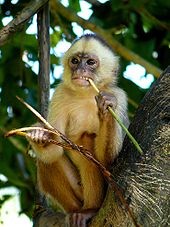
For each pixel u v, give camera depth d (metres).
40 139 6.09
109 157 6.10
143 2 9.55
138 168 4.96
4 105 9.70
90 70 7.02
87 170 6.48
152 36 10.12
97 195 6.48
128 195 4.90
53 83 9.66
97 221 5.09
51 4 9.56
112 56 7.32
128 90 9.53
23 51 9.45
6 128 9.76
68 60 7.16
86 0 10.12
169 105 5.06
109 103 5.74
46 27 7.00
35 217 6.56
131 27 10.04
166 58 10.11
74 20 9.59
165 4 9.75
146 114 5.17
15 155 10.14
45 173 6.82
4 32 6.42
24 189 9.74
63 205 6.88
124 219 4.84
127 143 5.29
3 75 9.68
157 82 5.27
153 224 4.80
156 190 4.86
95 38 7.36
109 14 10.07
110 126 5.97
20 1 9.26
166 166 4.90
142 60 9.40
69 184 6.83
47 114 7.00
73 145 4.71
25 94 9.68
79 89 6.86
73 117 6.94
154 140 4.99
